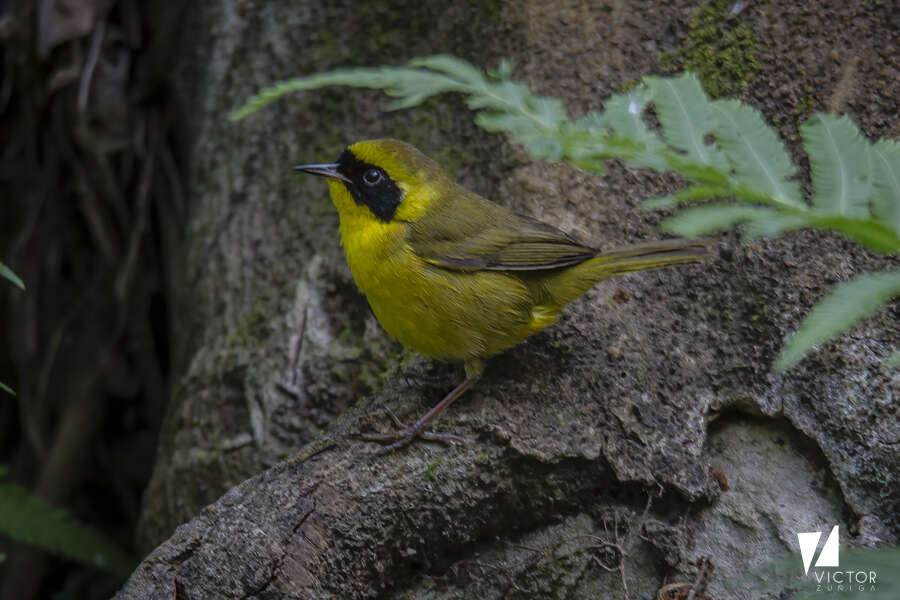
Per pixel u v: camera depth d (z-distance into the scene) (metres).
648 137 4.39
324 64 10.55
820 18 8.62
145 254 12.35
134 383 12.57
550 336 7.73
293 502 7.04
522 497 7.16
